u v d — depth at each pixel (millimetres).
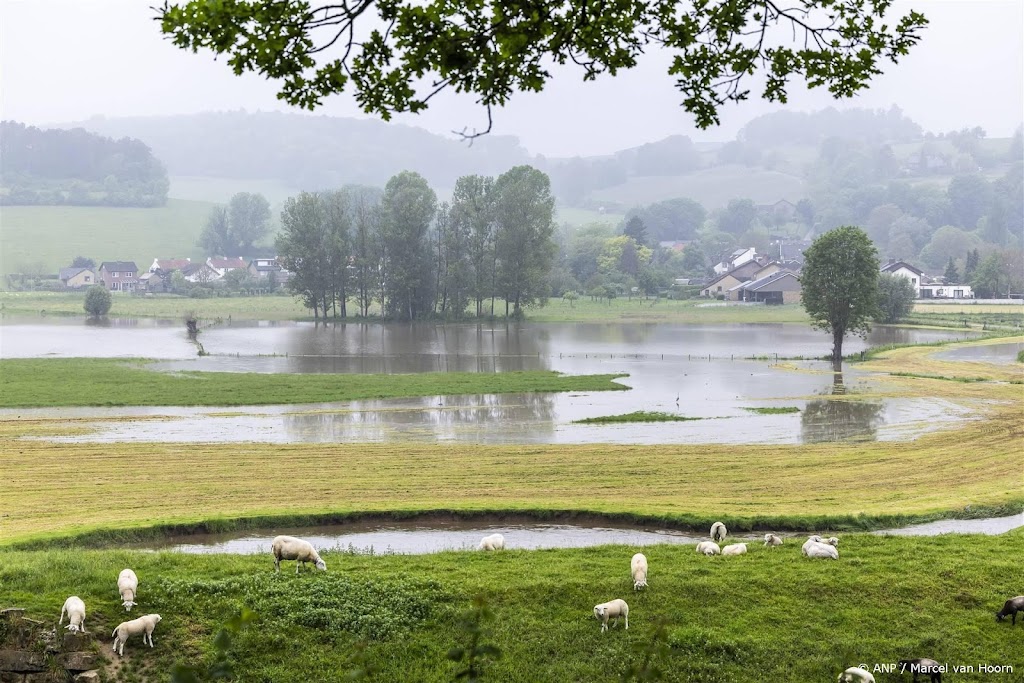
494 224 199250
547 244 174000
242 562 27312
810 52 17250
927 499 42375
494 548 31266
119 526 36000
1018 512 40875
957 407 69875
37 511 39000
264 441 55594
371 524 38719
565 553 30172
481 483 44562
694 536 37156
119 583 23172
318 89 14922
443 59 14945
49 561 26000
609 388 79375
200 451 51844
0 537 34594
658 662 22297
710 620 24344
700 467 48500
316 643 22688
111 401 69125
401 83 15219
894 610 25000
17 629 21078
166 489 43031
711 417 65250
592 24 16047
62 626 21422
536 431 59500
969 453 52656
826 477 46719
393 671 21891
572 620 24141
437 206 193500
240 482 44531
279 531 37562
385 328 155625
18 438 55438
